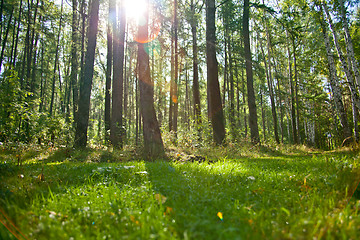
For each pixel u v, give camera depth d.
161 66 26.38
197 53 19.67
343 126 17.48
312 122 35.69
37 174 4.87
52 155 10.31
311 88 32.69
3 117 11.59
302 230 2.02
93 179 4.62
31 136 12.92
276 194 3.45
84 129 13.63
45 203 2.99
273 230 2.08
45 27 24.36
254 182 4.23
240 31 26.08
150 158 8.74
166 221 2.30
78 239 1.97
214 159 8.36
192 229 2.01
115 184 4.02
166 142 13.01
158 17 17.47
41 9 22.62
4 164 5.18
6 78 12.13
